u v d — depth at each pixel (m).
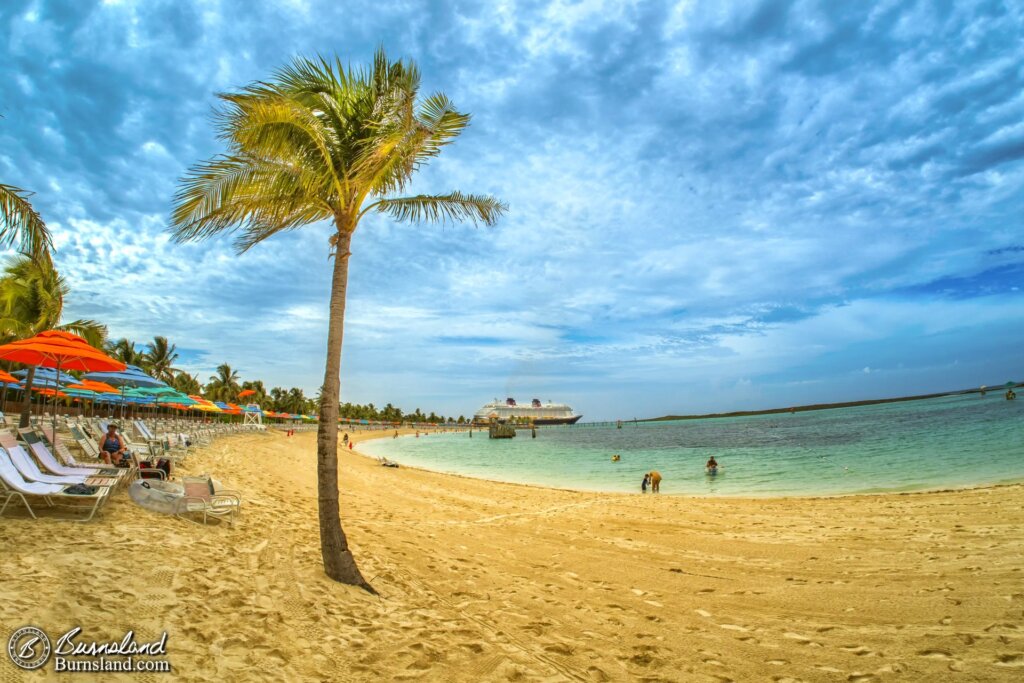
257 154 5.48
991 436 35.16
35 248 6.46
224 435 33.16
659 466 30.56
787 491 17.73
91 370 9.69
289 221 6.20
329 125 6.08
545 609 5.75
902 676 4.13
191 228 5.48
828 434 55.59
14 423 18.19
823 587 6.40
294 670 3.73
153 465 9.96
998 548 7.55
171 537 6.06
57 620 3.65
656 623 5.39
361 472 21.33
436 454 49.03
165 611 4.18
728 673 4.29
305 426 95.75
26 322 18.55
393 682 3.79
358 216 6.20
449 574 6.86
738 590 6.43
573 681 4.08
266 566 5.75
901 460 25.30
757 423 127.56
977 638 4.71
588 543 8.91
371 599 5.50
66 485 6.44
